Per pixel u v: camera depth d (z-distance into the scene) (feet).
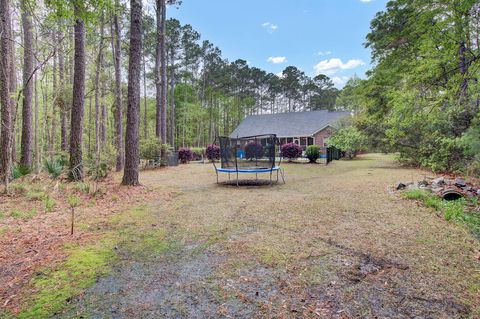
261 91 151.94
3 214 13.17
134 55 21.22
